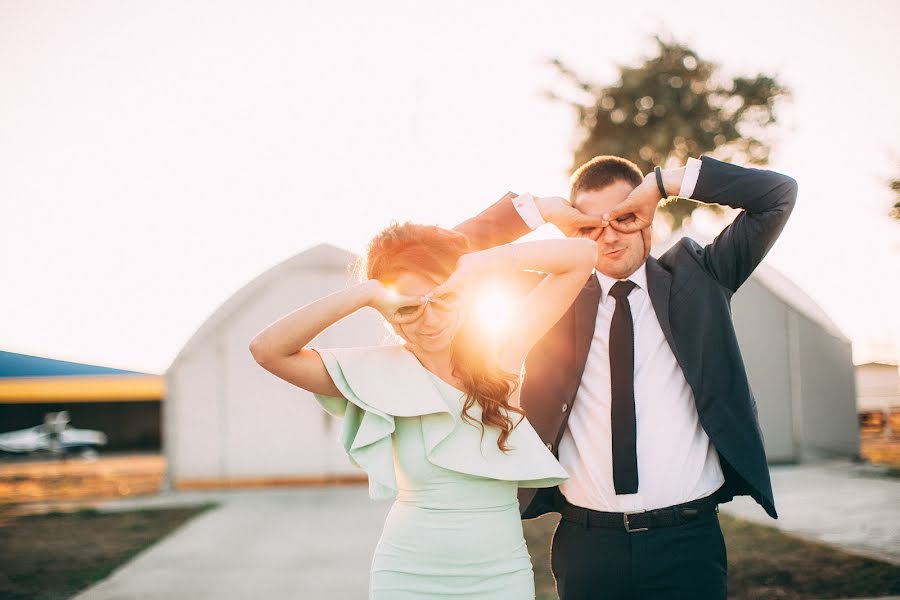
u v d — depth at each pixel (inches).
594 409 102.9
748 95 683.4
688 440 100.4
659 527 99.0
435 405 82.7
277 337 80.9
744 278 103.0
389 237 84.7
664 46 705.0
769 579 220.2
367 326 482.9
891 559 236.8
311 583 243.3
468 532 82.1
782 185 98.4
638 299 104.2
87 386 855.1
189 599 228.4
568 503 104.6
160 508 421.1
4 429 1024.9
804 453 501.7
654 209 102.7
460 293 80.7
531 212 105.0
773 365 508.4
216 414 502.0
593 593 101.7
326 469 497.0
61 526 370.0
